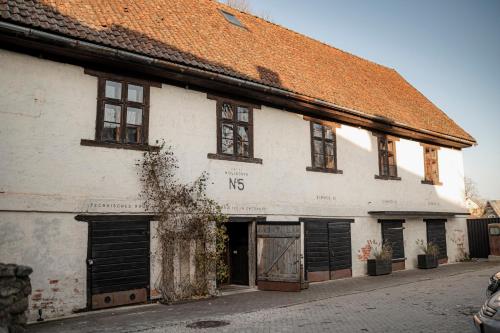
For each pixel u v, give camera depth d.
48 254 9.68
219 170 12.80
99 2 12.46
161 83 11.90
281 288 13.02
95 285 10.23
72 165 10.17
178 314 9.75
